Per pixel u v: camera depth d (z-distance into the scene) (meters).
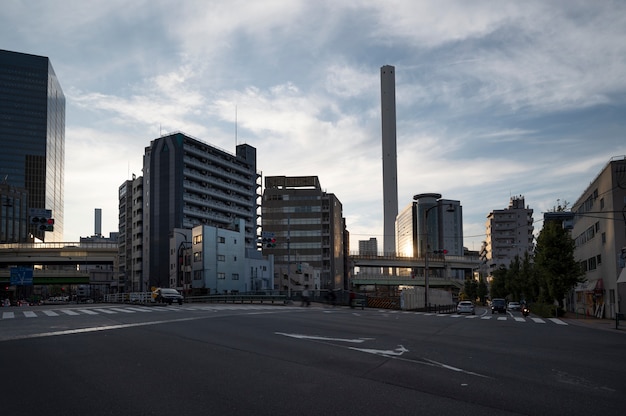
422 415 6.59
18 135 181.88
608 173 42.12
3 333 16.31
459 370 9.79
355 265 136.75
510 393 7.88
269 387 8.23
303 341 14.15
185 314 25.55
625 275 35.72
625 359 11.82
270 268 102.19
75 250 112.75
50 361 10.81
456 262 140.75
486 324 23.69
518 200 145.00
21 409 7.02
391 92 186.75
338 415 6.61
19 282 81.69
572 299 59.12
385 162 184.75
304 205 125.56
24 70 186.62
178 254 94.50
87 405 7.18
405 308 49.56
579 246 57.12
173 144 107.81
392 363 10.55
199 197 111.06
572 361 11.27
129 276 117.00
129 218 119.94
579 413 6.79
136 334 15.77
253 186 133.12
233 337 15.02
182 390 8.03
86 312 28.00
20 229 150.25
